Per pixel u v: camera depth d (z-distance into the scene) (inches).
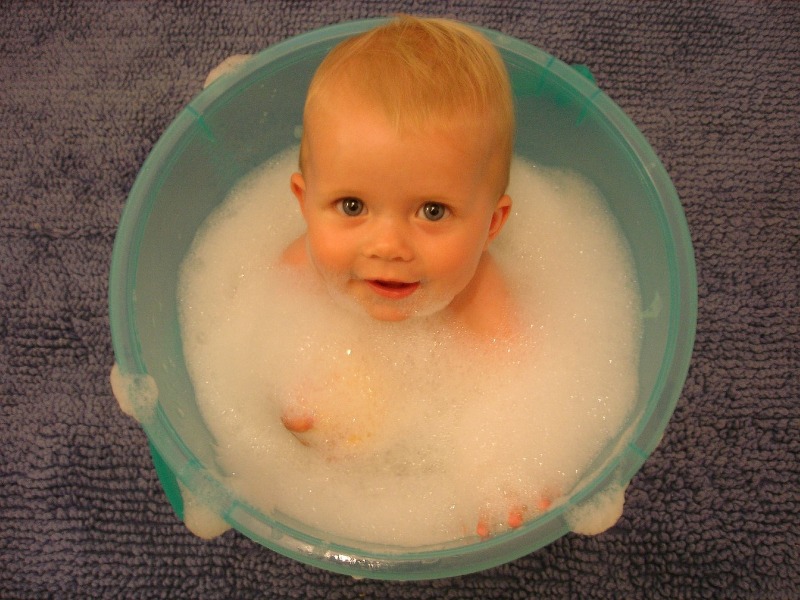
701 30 46.7
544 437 37.5
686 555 38.9
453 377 38.9
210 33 46.7
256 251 41.5
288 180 42.7
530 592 38.5
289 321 39.6
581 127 39.0
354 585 38.5
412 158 28.6
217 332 40.1
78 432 40.6
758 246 43.4
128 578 38.8
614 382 38.1
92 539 39.3
